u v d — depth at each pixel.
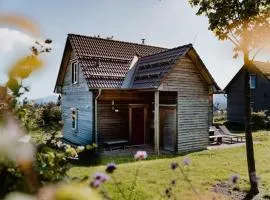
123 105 19.03
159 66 18.25
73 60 21.19
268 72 38.25
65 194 0.41
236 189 9.28
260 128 31.36
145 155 3.75
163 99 18.92
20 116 1.90
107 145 17.81
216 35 8.73
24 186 1.15
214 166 12.71
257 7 8.09
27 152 0.79
